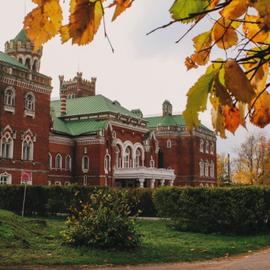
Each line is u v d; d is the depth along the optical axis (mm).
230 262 12836
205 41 1144
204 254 14234
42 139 45188
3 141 41188
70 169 51875
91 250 13969
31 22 1001
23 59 46312
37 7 996
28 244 14688
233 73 935
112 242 14219
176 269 11641
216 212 20109
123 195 16109
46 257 12805
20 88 42969
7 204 28906
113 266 12070
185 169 66625
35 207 28562
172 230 20938
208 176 70188
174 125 67750
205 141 70000
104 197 15750
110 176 51656
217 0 1020
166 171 55906
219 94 941
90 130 52469
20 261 12141
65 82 69812
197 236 19016
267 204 20125
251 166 62594
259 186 20594
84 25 1002
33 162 43844
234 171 74875
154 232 20188
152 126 69812
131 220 15180
